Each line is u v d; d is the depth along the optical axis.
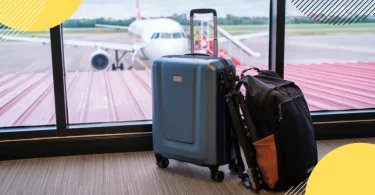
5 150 2.35
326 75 6.59
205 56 2.12
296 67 7.04
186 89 1.99
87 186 1.96
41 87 6.91
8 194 1.87
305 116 1.92
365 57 7.03
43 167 2.24
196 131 1.99
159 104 2.12
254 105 1.87
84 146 2.44
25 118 5.05
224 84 1.93
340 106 4.51
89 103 6.16
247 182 1.96
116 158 2.39
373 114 2.73
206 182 2.01
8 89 6.75
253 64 4.14
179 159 2.12
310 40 6.64
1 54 7.27
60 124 2.40
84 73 8.45
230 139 2.04
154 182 2.01
